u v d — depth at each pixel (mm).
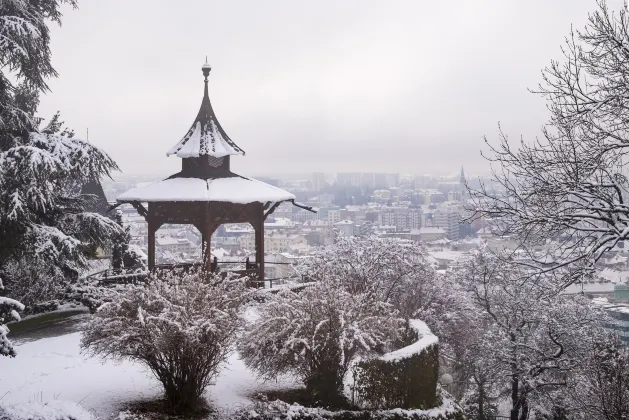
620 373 15875
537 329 27531
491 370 29422
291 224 156375
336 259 27062
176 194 21172
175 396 11859
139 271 25969
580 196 12219
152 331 11594
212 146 22844
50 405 10227
